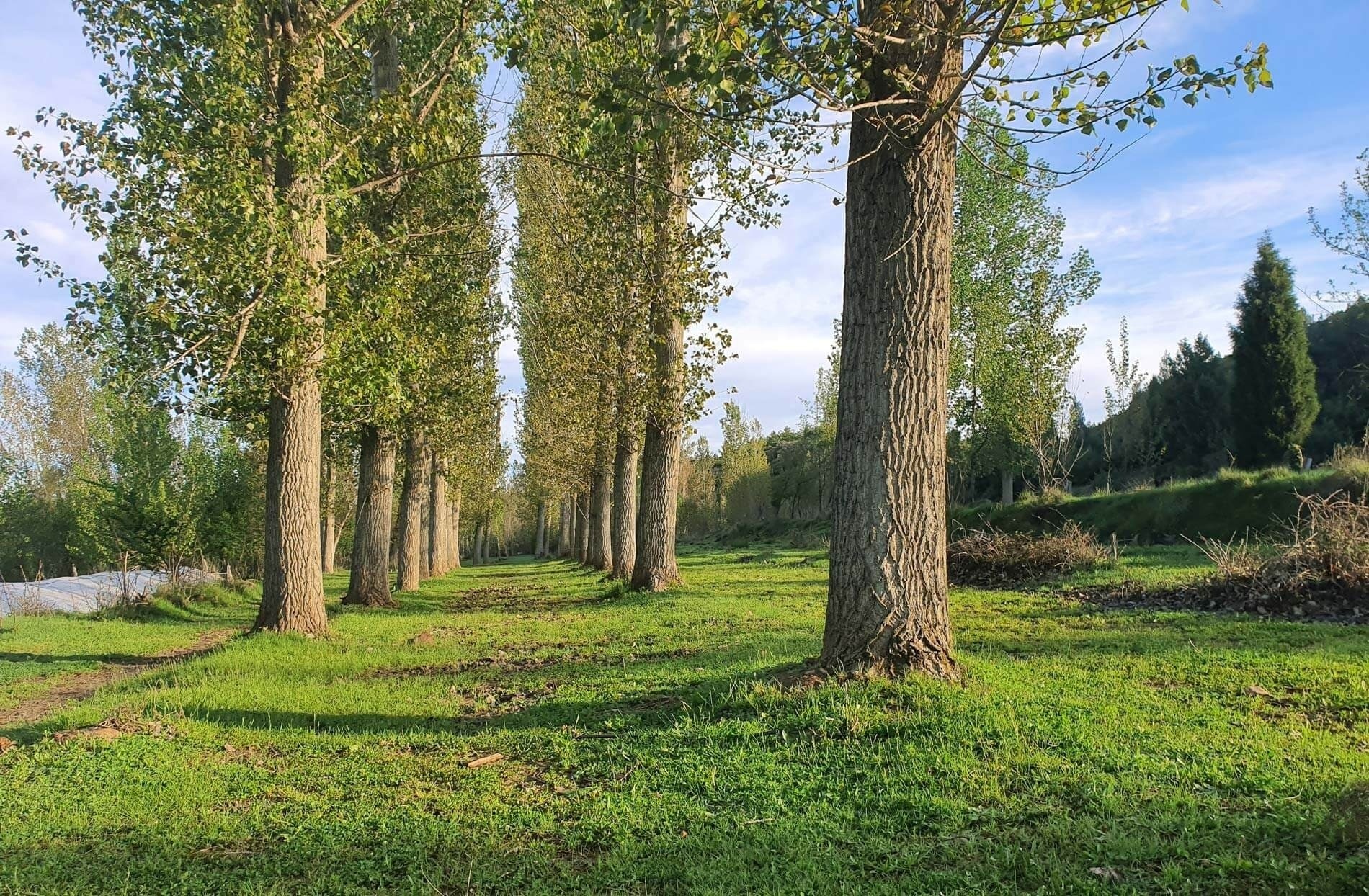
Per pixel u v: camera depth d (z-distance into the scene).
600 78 9.62
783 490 59.72
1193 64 5.00
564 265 20.41
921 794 4.03
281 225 9.66
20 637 13.38
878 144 5.91
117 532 20.95
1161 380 38.81
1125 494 21.45
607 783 4.71
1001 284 27.02
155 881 3.67
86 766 5.32
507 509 69.94
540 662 9.12
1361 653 7.15
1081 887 3.05
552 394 26.45
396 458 25.36
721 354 16.84
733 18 4.73
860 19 5.84
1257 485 17.78
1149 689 6.00
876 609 5.75
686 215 15.48
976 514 26.11
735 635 9.90
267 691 7.64
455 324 18.55
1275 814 3.54
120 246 10.65
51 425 37.44
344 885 3.54
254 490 26.23
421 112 11.78
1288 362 27.92
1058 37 5.16
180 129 11.01
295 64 10.00
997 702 5.28
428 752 5.62
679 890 3.36
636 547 17.50
